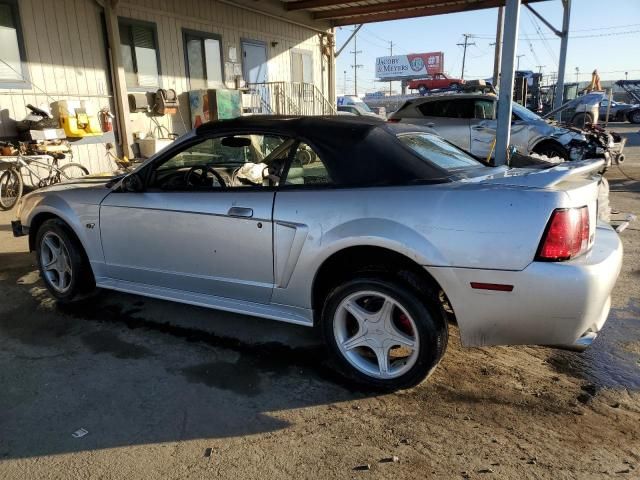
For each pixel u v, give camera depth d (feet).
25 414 9.49
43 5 30.86
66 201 13.93
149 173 12.86
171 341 12.44
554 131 33.73
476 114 36.09
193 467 8.13
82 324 13.39
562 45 52.26
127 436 8.89
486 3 50.08
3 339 12.53
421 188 9.75
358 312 10.21
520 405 9.72
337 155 10.62
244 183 12.26
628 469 7.98
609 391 10.16
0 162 28.12
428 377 10.49
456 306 9.28
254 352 11.89
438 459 8.27
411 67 247.09
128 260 13.15
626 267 17.21
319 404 9.83
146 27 37.78
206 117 41.22
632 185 33.01
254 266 11.19
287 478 7.88
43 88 31.32
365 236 9.67
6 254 19.65
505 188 9.18
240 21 47.21
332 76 63.05
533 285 8.70
